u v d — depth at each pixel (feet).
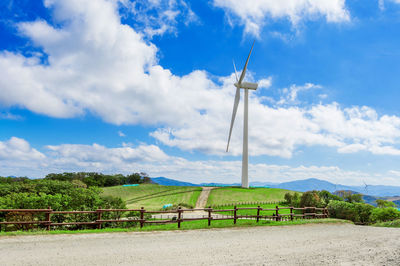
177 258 33.83
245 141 365.20
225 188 370.32
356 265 31.99
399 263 33.04
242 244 43.86
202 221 118.62
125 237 46.91
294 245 44.04
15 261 30.68
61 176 444.55
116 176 533.14
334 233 59.21
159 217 156.15
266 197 300.81
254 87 351.05
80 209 96.84
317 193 213.87
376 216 166.20
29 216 70.64
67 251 35.86
